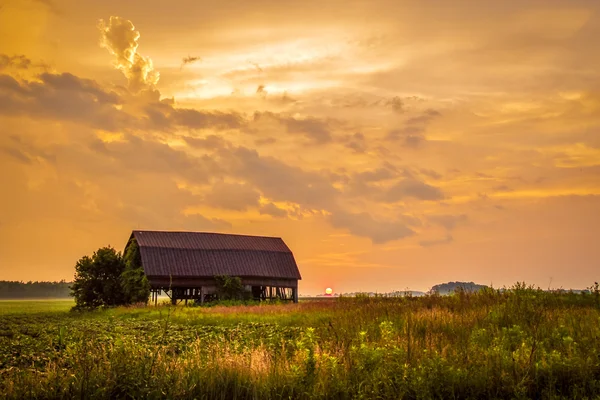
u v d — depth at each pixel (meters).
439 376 13.05
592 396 12.44
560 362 13.98
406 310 26.73
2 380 13.79
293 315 34.09
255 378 13.26
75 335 25.33
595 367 13.82
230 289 63.38
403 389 12.60
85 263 56.25
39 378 13.20
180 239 67.88
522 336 17.34
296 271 70.81
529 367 13.52
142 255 62.56
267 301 61.12
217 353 14.88
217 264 65.88
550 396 12.39
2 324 35.62
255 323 30.36
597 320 20.14
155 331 27.34
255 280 67.56
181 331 27.14
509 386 12.88
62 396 12.23
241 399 12.80
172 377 12.83
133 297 55.75
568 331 17.86
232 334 24.42
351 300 37.81
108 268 56.72
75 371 13.20
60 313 53.44
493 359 14.19
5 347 20.80
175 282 62.44
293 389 12.79
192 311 42.94
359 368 13.47
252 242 72.50
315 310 36.00
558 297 27.89
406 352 15.02
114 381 12.49
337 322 24.11
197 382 13.06
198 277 63.69
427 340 16.94
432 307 28.23
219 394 12.80
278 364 14.13
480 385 13.02
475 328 19.59
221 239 70.88
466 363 14.15
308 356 13.63
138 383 12.38
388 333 17.08
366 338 18.41
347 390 12.61
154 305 55.19
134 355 14.18
